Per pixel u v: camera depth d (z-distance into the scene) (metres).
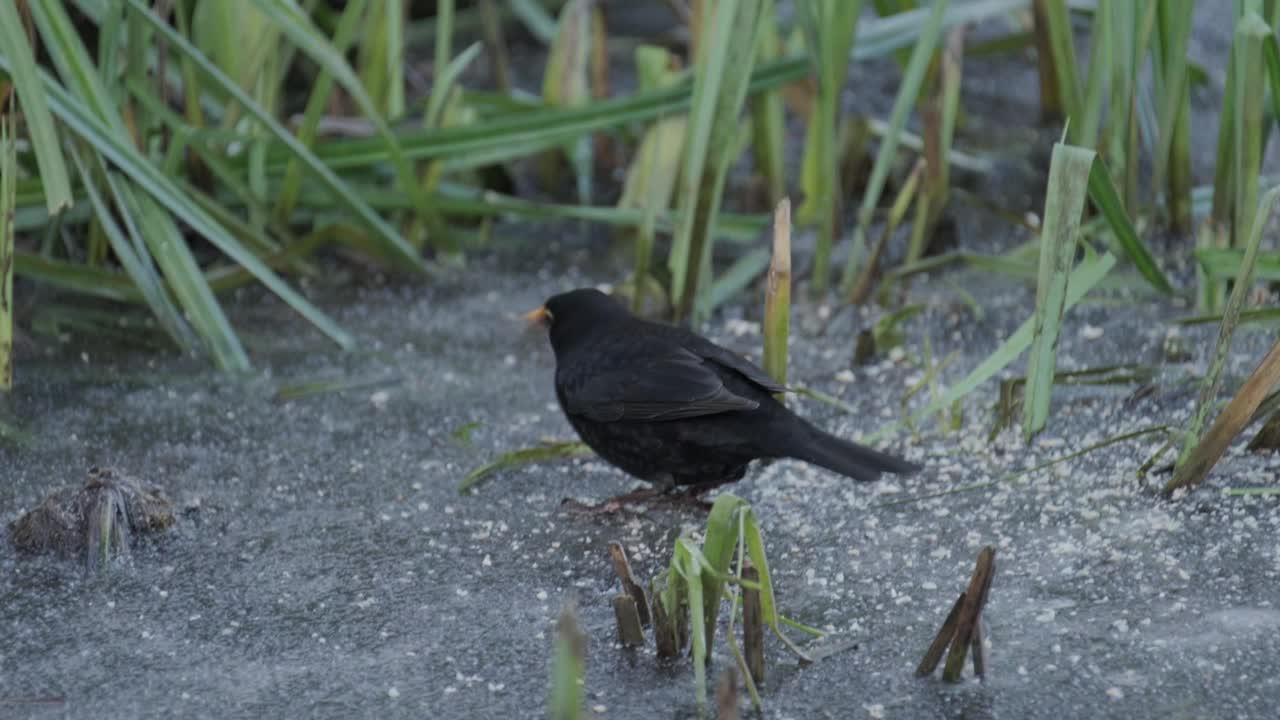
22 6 11.23
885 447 9.63
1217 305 11.28
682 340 9.09
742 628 7.32
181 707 6.71
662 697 6.70
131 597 7.81
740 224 13.88
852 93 17.67
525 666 7.05
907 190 12.55
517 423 10.35
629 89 17.70
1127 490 8.73
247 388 10.95
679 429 8.55
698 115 11.40
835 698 6.64
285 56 13.78
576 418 9.03
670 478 8.84
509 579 8.02
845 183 15.22
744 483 9.25
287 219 13.37
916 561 8.05
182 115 14.12
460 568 8.16
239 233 12.69
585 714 6.56
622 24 20.27
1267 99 12.26
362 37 14.51
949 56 13.46
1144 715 6.43
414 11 19.42
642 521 8.77
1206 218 11.66
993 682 6.74
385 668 7.06
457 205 13.76
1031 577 7.77
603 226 14.97
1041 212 14.59
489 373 11.33
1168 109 12.52
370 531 8.64
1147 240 13.02
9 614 7.62
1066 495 8.74
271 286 11.44
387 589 7.90
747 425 8.45
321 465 9.62
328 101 15.63
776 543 8.34
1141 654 6.93
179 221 13.32
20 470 9.45
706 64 11.36
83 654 7.20
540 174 15.84
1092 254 9.55
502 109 14.74
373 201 13.61
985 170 15.69
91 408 10.49
